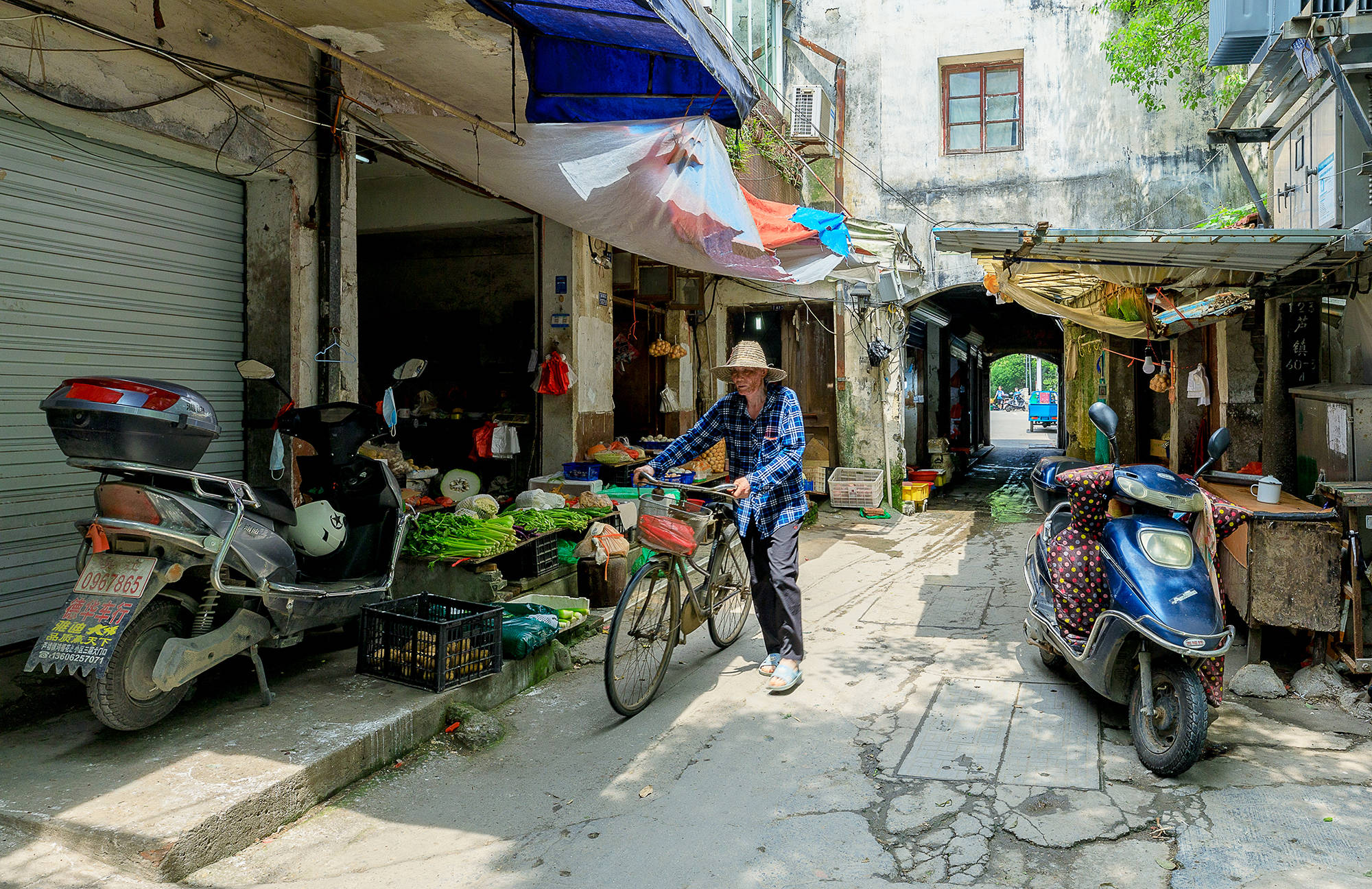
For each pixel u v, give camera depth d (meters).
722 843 3.06
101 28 4.12
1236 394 7.52
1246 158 10.46
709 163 6.13
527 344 10.77
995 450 25.19
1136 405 12.46
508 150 5.70
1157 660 3.68
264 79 4.98
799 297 12.02
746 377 4.72
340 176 5.59
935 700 4.48
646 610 4.40
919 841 3.05
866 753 3.83
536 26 4.75
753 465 4.88
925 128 11.68
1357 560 4.32
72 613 3.35
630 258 9.91
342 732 3.62
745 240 6.99
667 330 11.95
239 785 3.12
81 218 4.46
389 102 6.12
